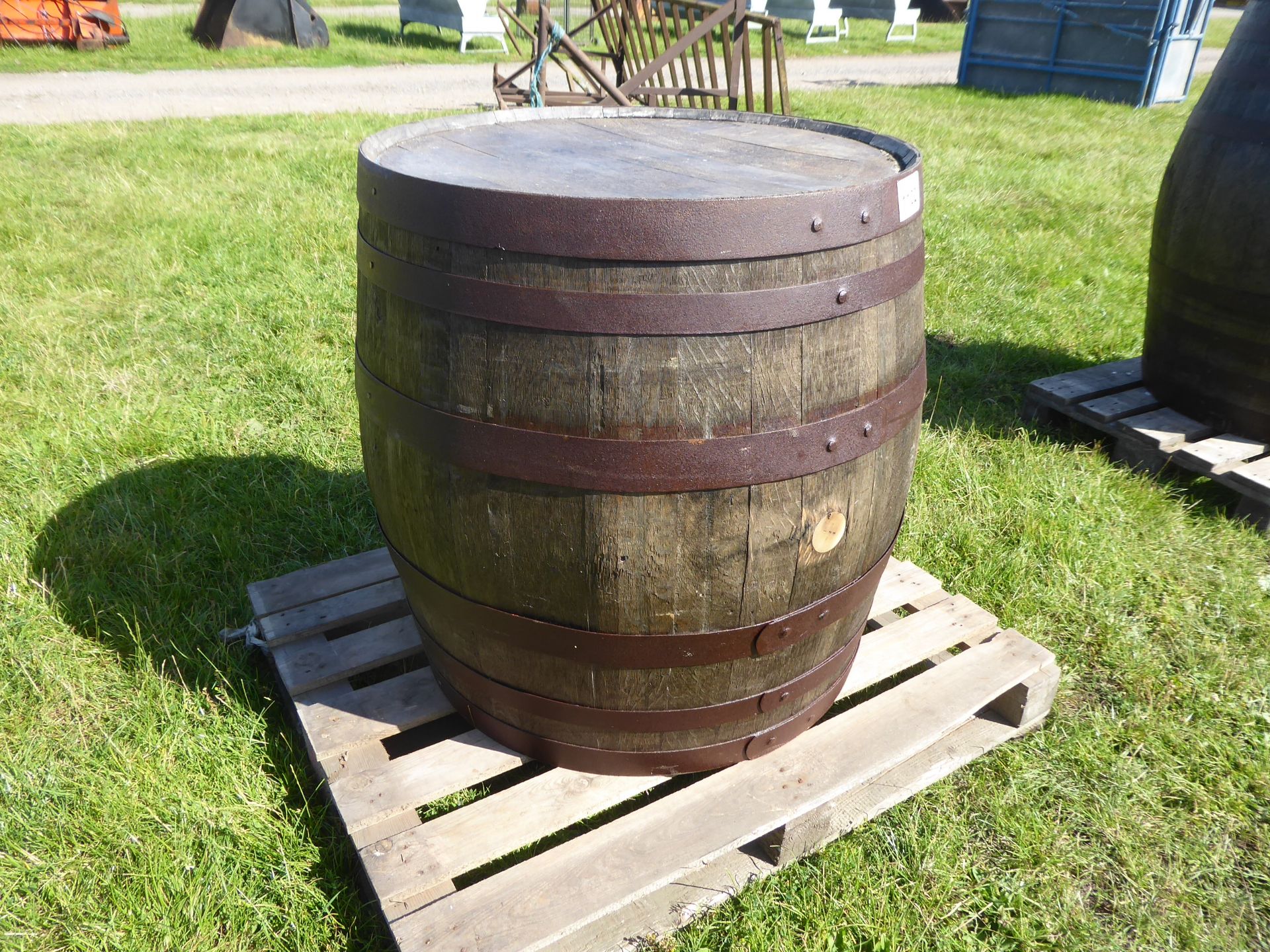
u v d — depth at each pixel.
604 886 1.95
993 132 9.94
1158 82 11.97
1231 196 3.40
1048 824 2.35
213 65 12.85
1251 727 2.64
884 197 1.82
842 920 2.08
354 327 4.75
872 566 2.20
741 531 1.86
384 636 2.60
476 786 2.40
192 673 2.64
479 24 14.73
